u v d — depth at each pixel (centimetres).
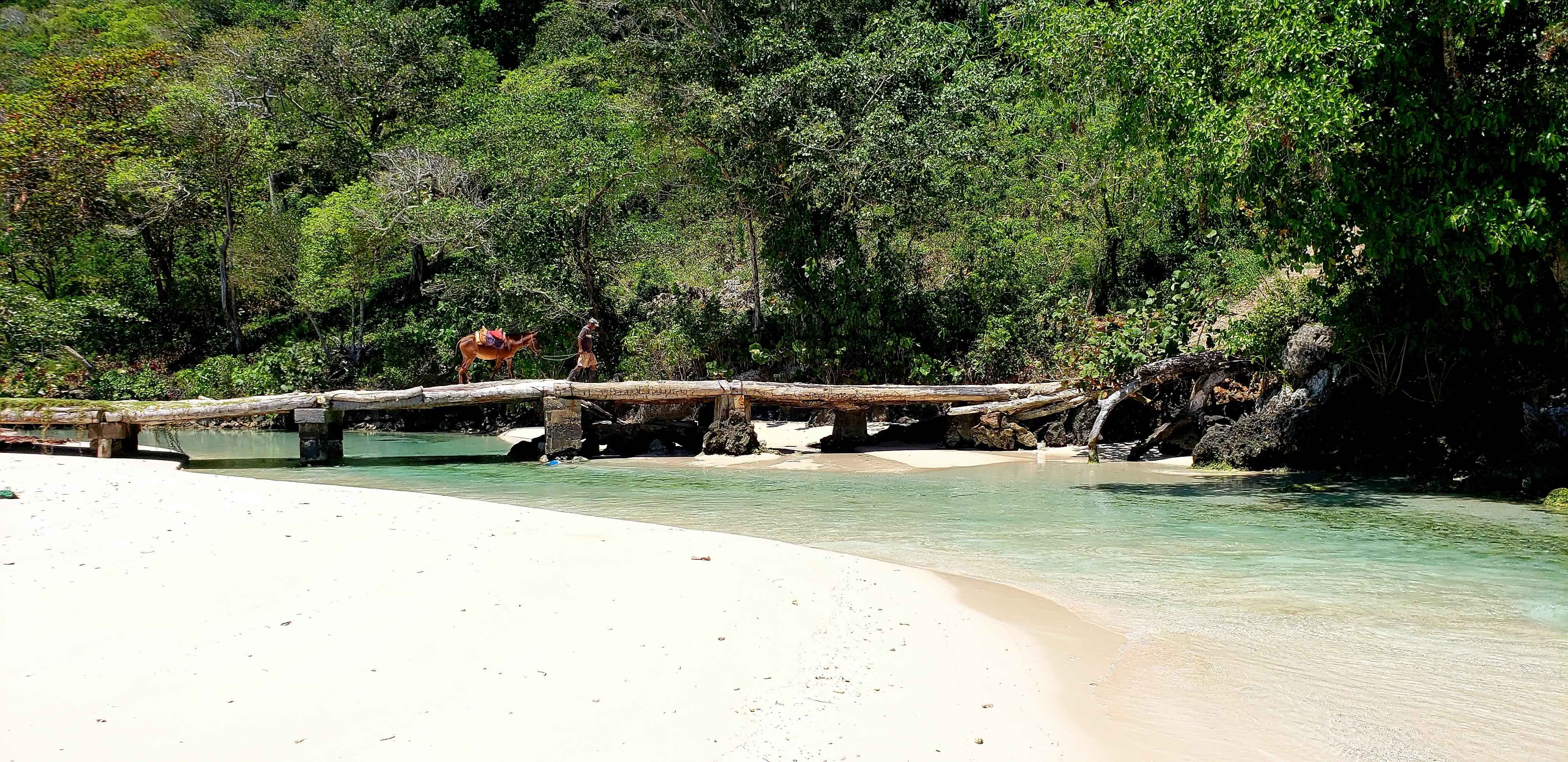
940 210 2228
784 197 2261
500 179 2566
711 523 1065
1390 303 1405
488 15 4597
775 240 2294
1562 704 500
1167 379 1772
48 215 2841
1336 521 1067
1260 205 1259
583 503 1224
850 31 2688
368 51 3375
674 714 458
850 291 2269
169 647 542
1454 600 711
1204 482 1430
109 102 3134
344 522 920
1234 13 1145
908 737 441
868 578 744
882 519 1087
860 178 2081
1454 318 1367
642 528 941
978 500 1246
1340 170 1120
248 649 540
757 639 575
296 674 503
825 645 570
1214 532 997
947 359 2311
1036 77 1527
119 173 2803
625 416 2281
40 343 2209
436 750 415
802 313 2325
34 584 661
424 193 2769
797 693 491
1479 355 1385
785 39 2233
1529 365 1353
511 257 2462
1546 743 450
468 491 1364
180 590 655
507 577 699
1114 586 754
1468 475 1334
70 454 1753
